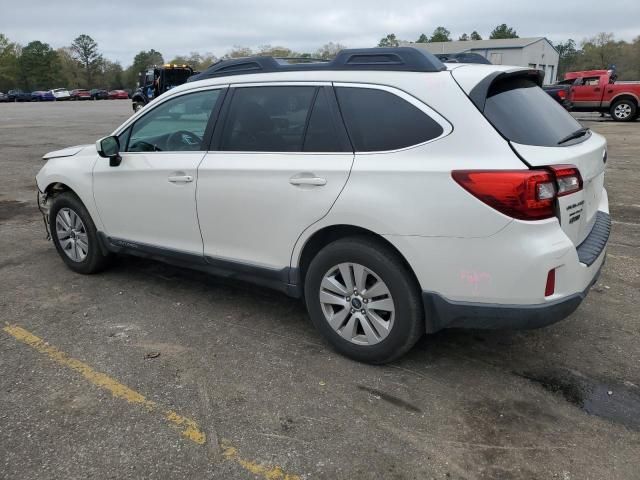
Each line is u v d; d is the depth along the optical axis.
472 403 3.04
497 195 2.74
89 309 4.29
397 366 3.42
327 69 3.41
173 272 5.09
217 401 3.08
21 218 7.20
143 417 2.94
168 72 28.80
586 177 3.09
